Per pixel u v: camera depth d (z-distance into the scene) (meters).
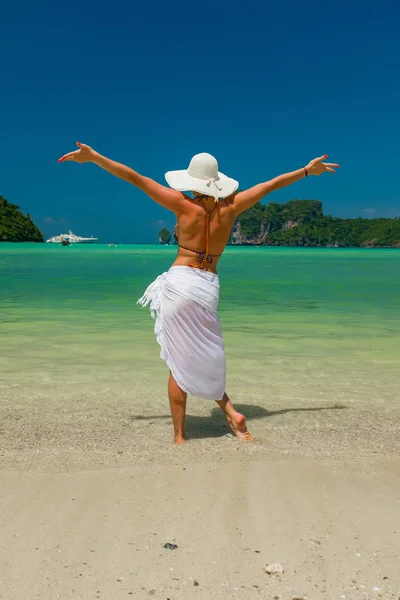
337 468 3.31
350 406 4.73
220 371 3.83
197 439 3.85
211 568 2.23
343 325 9.22
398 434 4.00
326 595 2.07
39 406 4.62
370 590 2.10
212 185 3.80
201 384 3.76
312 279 21.48
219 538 2.46
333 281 20.28
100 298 13.01
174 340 3.74
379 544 2.42
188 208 3.79
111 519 2.62
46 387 5.21
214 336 3.80
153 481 3.08
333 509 2.75
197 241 3.81
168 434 3.97
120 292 14.55
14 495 2.89
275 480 3.11
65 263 34.00
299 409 4.64
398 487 3.03
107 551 2.34
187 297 3.69
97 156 3.73
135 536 2.47
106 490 2.96
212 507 2.76
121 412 4.49
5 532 2.49
